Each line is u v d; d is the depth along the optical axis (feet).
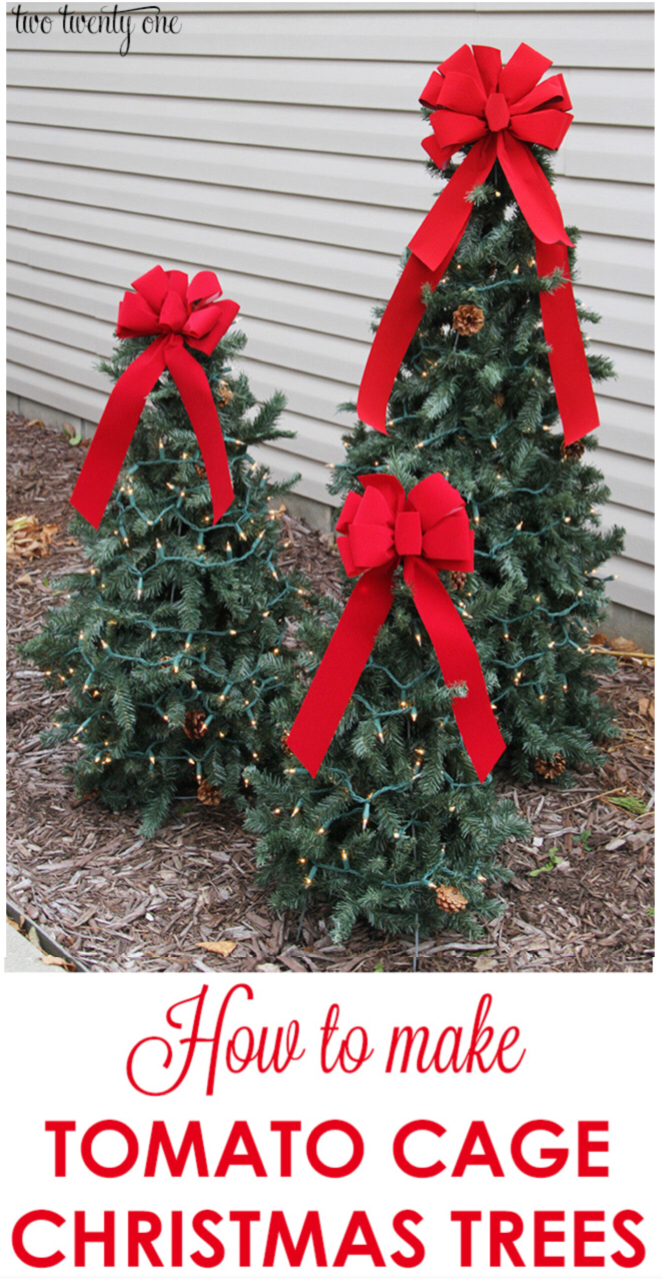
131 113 16.63
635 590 12.48
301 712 7.12
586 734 10.36
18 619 13.38
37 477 17.93
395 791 7.65
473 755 7.22
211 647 9.18
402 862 7.59
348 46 13.38
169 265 16.85
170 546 9.05
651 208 11.30
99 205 17.80
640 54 11.00
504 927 8.31
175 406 9.10
